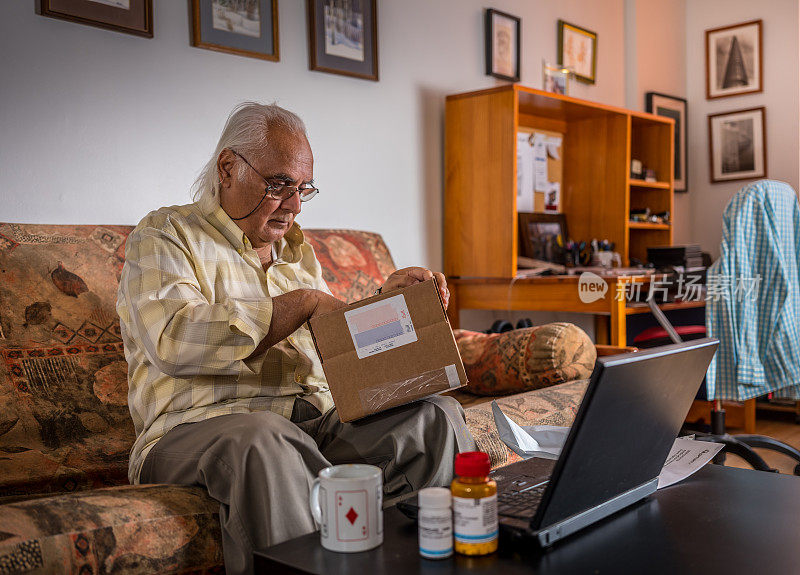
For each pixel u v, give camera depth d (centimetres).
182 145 221
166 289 130
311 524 111
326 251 229
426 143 302
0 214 184
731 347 236
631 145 397
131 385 142
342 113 268
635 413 89
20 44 187
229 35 231
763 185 238
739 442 236
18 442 153
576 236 364
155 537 103
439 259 308
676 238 459
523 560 82
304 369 152
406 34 293
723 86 456
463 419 138
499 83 336
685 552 84
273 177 148
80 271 173
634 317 365
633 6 419
